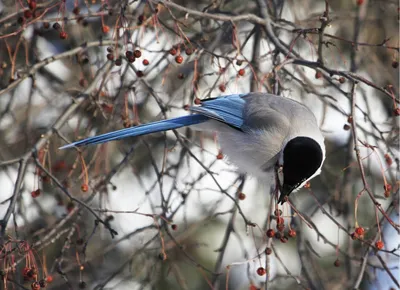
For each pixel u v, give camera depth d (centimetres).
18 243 913
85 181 1075
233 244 1332
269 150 977
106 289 1095
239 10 1341
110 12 1071
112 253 1264
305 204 1293
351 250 1115
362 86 1354
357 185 1293
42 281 905
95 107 1138
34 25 1195
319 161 934
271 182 1015
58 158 1264
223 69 1088
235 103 1035
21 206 1112
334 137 1352
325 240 1066
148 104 1282
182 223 1305
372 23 1362
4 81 1241
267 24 1081
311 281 1052
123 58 1073
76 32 1319
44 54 1340
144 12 1160
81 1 1293
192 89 1116
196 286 1284
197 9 1302
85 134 1114
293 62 1020
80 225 1207
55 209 1234
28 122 1195
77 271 1186
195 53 1087
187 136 1232
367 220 1280
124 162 1078
